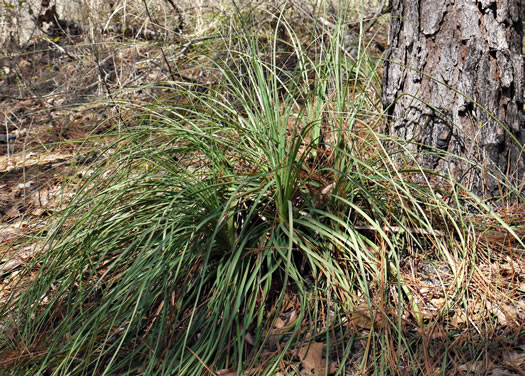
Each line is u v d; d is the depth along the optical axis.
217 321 2.63
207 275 2.82
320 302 2.72
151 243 2.74
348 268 2.83
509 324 2.55
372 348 2.47
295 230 2.82
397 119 3.54
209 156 3.04
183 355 2.50
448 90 3.32
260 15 5.91
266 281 2.64
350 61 4.48
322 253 2.84
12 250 3.58
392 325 2.46
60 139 5.43
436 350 2.43
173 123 3.12
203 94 3.31
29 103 6.39
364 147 3.25
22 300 2.85
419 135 3.41
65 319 2.63
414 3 3.36
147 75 6.03
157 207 2.98
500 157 3.31
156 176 2.95
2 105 6.34
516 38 3.33
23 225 3.85
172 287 2.58
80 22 7.02
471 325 2.57
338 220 2.71
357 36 5.17
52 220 3.40
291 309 2.73
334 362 2.43
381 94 3.73
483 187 3.30
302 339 2.55
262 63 3.33
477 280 2.79
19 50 6.93
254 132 3.02
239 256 2.72
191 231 2.72
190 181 3.07
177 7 6.76
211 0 6.52
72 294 2.96
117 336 2.67
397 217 3.04
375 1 6.35
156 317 2.62
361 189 2.84
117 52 6.31
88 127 5.46
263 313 2.69
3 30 7.09
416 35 3.39
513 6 3.26
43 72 6.75
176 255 2.81
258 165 3.06
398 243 2.94
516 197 3.30
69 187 4.21
